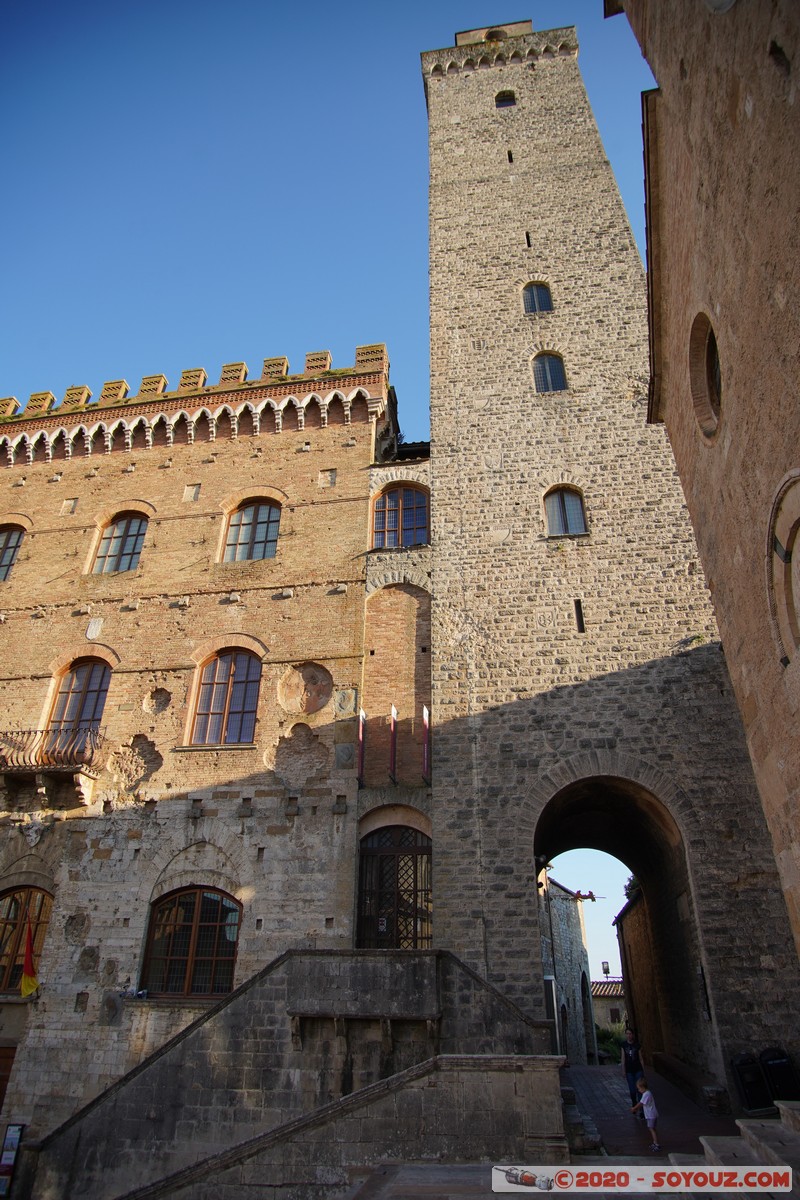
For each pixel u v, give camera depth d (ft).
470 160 113.91
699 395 47.88
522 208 106.73
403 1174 41.50
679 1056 77.05
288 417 100.63
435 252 104.53
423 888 69.26
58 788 80.07
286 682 81.87
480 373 93.50
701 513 50.75
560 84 121.60
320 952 57.57
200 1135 53.21
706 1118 56.75
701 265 42.09
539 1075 45.50
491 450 88.17
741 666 45.11
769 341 33.42
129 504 98.78
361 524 89.15
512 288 99.50
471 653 76.84
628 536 80.64
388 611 83.20
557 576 79.56
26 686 88.28
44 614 92.89
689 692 71.31
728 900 62.39
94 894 73.87
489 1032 53.88
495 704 73.72
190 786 77.46
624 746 69.77
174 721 81.66
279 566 88.99
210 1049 55.83
